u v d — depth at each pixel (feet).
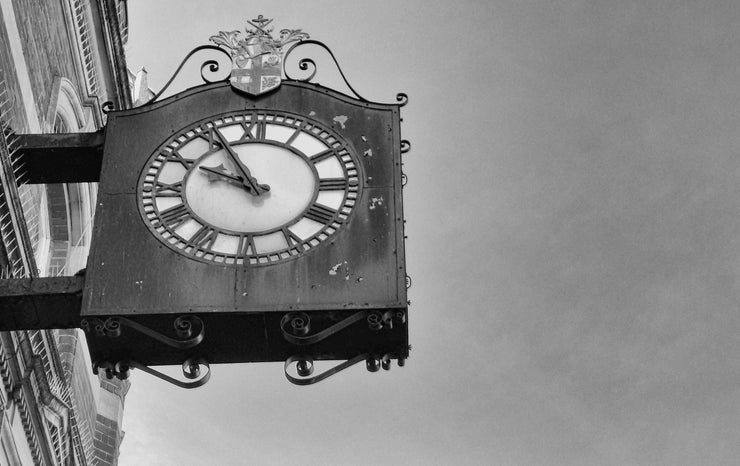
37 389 57.82
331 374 43.09
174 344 42.47
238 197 46.21
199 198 46.16
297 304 42.96
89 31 70.69
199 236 44.93
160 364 44.24
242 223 45.44
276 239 44.96
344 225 45.34
